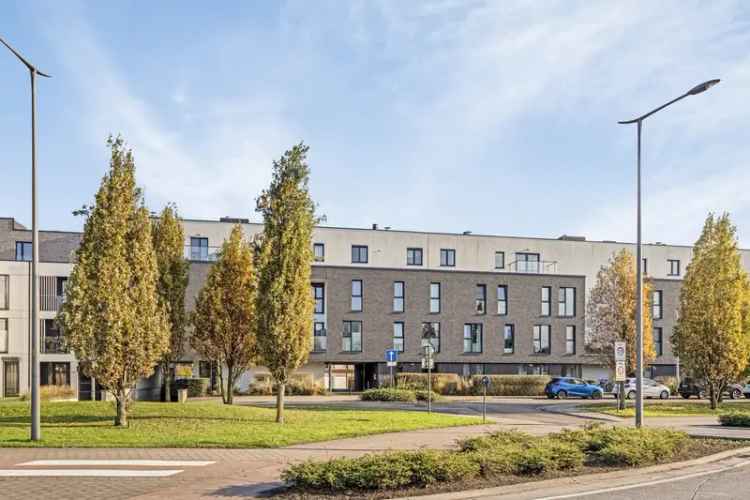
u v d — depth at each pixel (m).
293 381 46.88
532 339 55.81
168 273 29.91
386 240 59.22
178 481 12.03
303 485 11.24
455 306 54.47
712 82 18.86
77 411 22.28
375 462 11.55
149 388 36.81
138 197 21.16
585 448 15.01
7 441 16.14
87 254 19.39
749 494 11.56
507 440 14.61
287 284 21.66
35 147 16.77
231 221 57.00
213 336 28.05
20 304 43.06
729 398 50.88
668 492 11.70
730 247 35.19
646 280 34.78
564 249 63.84
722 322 34.69
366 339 52.38
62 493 11.03
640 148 21.22
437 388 49.00
